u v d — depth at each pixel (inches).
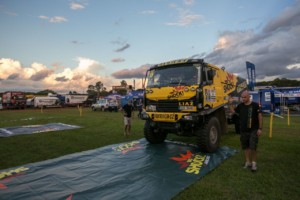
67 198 157.2
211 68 297.9
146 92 301.3
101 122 657.6
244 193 164.7
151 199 155.9
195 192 167.5
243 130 216.1
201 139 265.3
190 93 262.1
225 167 223.3
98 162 237.9
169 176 197.6
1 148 311.7
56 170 212.8
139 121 680.4
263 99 962.7
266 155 264.1
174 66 292.0
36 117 875.4
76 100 2326.5
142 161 240.8
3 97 1881.2
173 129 272.5
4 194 163.0
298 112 1141.7
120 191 168.2
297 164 230.1
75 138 383.6
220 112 326.3
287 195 161.6
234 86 398.6
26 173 204.7
